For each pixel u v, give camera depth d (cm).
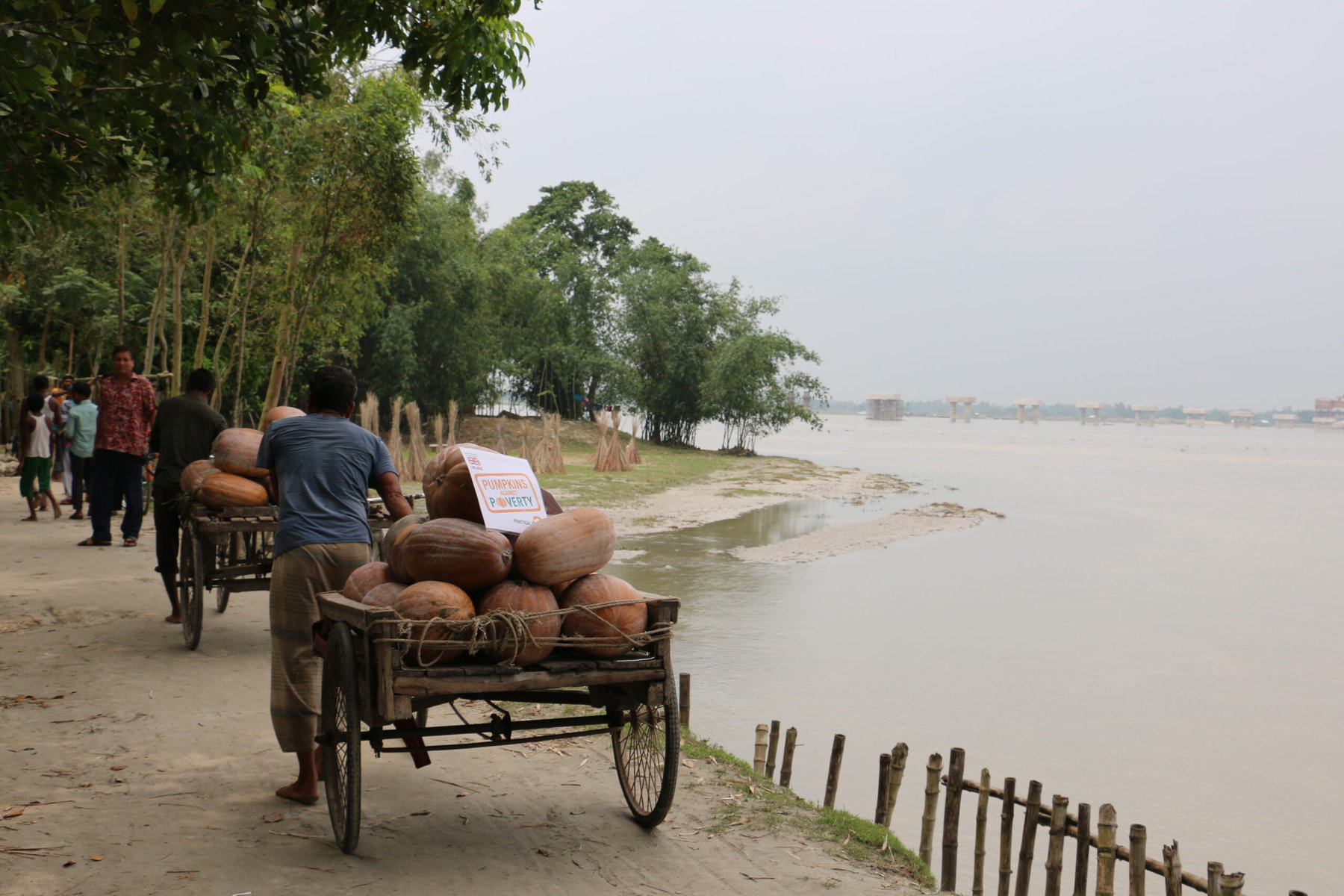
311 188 1614
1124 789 805
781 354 5266
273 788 493
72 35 482
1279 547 2467
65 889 371
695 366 5309
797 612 1439
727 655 1171
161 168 816
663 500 2892
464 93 805
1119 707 1033
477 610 406
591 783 528
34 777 492
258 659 742
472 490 435
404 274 3819
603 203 6081
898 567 1914
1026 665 1197
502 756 566
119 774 503
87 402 1498
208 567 743
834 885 417
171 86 583
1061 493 3981
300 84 735
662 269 5403
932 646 1270
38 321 2697
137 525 1222
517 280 4475
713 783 536
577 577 423
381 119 1573
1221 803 779
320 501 477
